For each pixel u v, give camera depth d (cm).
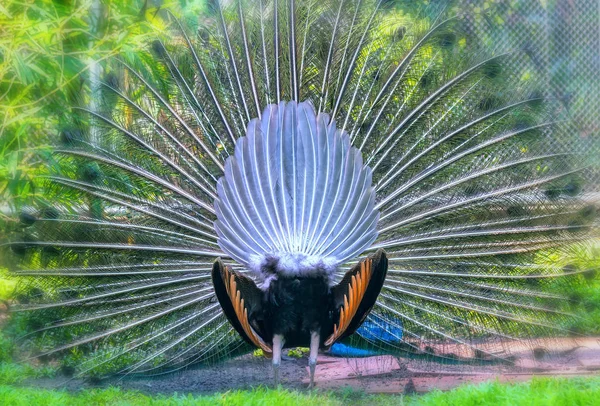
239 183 791
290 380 950
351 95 912
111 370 884
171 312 883
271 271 768
